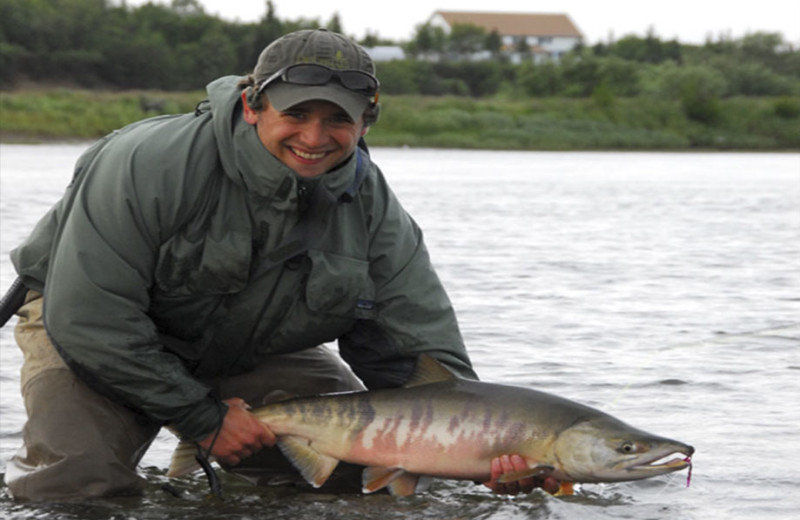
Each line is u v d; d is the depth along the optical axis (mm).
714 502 4152
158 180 3859
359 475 4461
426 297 4246
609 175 31547
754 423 5250
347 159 3988
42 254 4199
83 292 3840
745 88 76000
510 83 82375
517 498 4215
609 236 14602
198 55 74375
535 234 14609
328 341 4289
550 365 6512
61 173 24500
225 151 3906
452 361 4238
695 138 60344
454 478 3990
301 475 4262
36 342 4219
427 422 3945
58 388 4117
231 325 4133
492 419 3893
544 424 3852
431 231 14727
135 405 4020
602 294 9422
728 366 6512
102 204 3861
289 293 4082
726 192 24703
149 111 50875
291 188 3879
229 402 4145
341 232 4086
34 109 47250
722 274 10859
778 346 7148
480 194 22375
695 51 100125
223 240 3943
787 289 9875
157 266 3945
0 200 17125
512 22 156625
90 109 49000
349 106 3797
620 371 6359
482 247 12914
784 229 16031
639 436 3787
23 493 4047
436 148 52688
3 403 5488
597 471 3795
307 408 4059
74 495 4047
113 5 77375
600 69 72438
